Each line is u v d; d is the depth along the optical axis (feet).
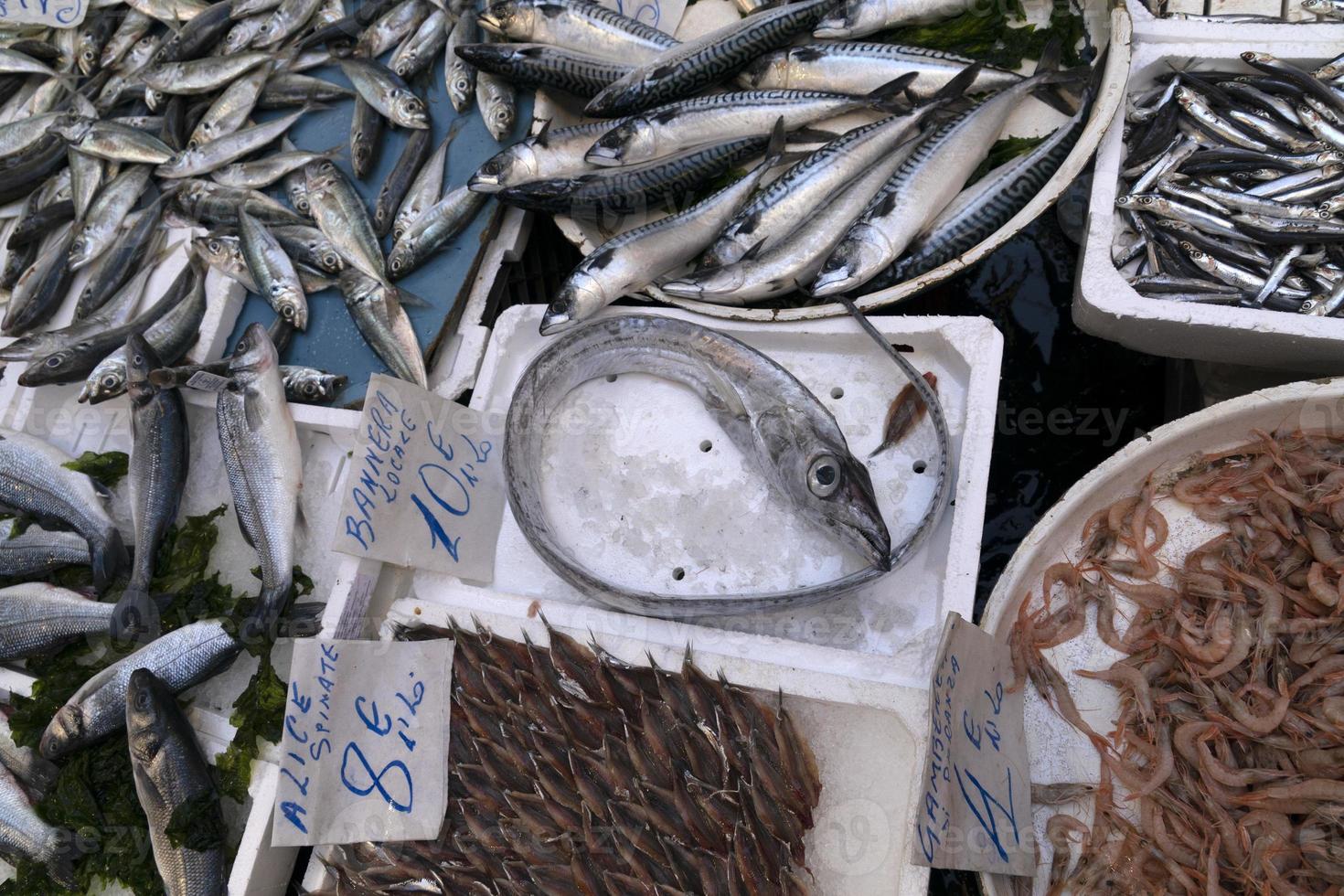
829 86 3.85
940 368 3.39
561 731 3.19
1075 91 3.66
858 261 3.40
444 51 4.34
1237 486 3.12
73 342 4.08
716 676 3.12
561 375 3.51
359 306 3.93
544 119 4.05
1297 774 2.86
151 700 3.44
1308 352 3.19
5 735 3.70
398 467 3.30
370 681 3.21
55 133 4.43
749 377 3.36
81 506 3.87
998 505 4.05
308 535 3.78
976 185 3.58
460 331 3.97
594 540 3.47
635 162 3.79
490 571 3.49
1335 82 3.48
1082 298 3.34
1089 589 3.14
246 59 4.41
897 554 3.11
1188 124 3.54
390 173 4.17
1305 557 3.04
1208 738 2.92
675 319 3.46
